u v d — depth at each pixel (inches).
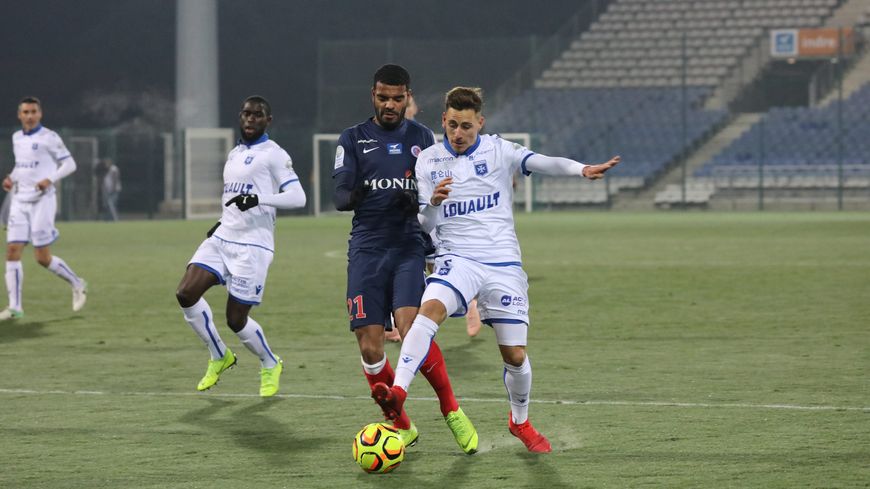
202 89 5669.3
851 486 706.2
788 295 1845.5
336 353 1310.3
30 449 829.2
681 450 805.9
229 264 1045.2
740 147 5551.2
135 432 885.8
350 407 983.6
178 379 1139.3
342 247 3176.7
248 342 1035.9
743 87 6028.5
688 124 5767.7
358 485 725.3
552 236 3499.0
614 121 5910.4
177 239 3609.7
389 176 872.3
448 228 812.6
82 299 1696.6
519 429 811.4
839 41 5615.2
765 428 873.5
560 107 6058.1
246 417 942.4
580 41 6451.8
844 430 864.3
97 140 5187.0
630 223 4269.2
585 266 2431.1
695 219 4512.8
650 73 6225.4
